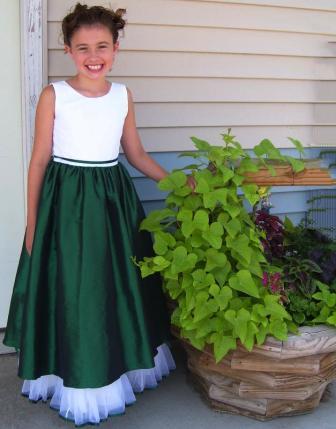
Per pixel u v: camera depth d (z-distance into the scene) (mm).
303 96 3322
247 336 2211
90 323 2248
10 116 2852
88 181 2340
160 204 3105
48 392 2506
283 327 2262
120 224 2387
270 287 2367
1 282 2990
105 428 2428
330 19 3289
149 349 2371
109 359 2277
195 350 2525
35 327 2311
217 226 2271
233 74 3154
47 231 2334
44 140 2363
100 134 2365
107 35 2301
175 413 2543
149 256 2529
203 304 2230
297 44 3252
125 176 2492
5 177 2898
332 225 3475
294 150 3359
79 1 2787
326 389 2756
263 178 2422
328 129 3402
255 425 2484
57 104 2318
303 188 3393
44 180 2369
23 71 2773
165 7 2953
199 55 3066
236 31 3111
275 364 2336
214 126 3170
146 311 2426
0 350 2980
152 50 2975
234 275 2287
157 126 3059
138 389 2586
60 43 2746
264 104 3252
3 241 2959
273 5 3150
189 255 2264
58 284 2285
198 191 2285
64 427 2428
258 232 2436
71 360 2246
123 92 2449
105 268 2301
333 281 2568
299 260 2584
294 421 2525
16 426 2428
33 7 2688
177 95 3064
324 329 2340
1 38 2768
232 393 2508
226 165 2438
